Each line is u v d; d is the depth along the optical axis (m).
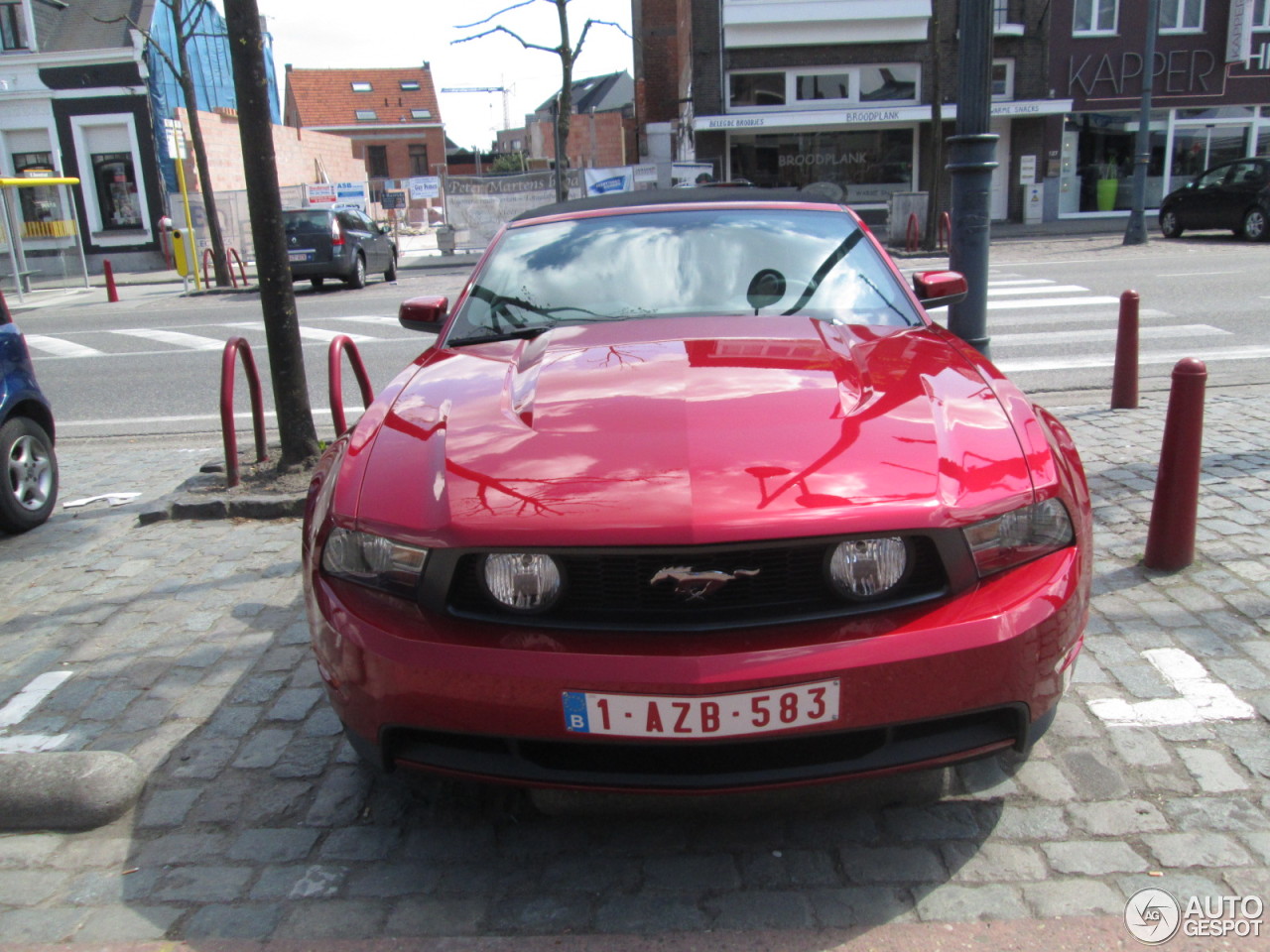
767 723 2.18
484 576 2.29
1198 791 2.69
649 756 2.31
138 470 6.73
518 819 2.74
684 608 2.25
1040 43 26.48
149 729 3.30
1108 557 4.25
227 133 30.62
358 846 2.66
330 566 2.53
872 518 2.22
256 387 6.09
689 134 29.30
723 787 2.26
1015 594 2.31
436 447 2.60
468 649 2.24
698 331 3.22
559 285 3.70
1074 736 2.97
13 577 4.74
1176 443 3.97
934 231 20.17
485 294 3.75
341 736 3.21
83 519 5.64
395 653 2.29
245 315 15.93
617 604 2.27
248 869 2.58
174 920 2.41
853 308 3.52
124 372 10.97
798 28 25.80
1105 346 9.32
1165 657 3.40
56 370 11.31
